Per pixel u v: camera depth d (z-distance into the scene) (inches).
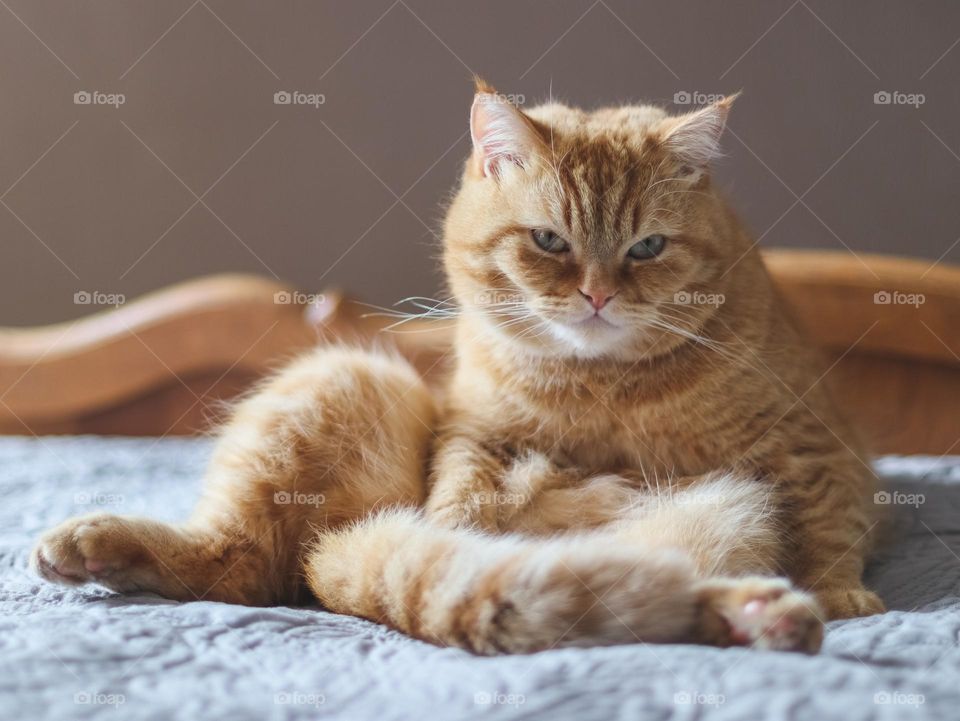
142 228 129.6
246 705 36.1
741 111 118.5
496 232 70.4
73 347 116.7
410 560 48.3
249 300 112.7
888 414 102.7
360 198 126.1
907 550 68.3
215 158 128.1
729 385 65.7
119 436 117.5
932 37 115.8
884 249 118.3
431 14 123.0
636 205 67.8
